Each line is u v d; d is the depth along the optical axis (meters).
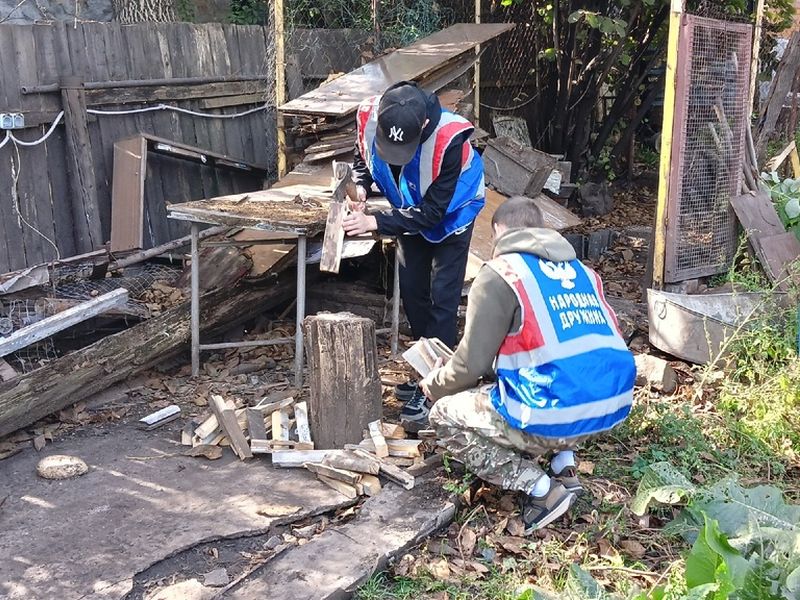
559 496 3.28
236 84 6.95
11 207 5.50
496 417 3.18
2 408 3.98
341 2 7.56
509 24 7.32
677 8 5.63
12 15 7.83
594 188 9.34
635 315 5.83
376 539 3.18
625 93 9.53
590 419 3.03
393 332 5.17
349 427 3.87
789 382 4.36
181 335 4.88
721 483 3.22
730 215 6.35
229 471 3.77
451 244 4.03
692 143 5.94
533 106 9.81
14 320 4.69
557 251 3.16
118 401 4.57
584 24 8.64
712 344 4.92
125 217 5.89
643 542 3.32
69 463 3.73
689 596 2.45
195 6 9.01
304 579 2.94
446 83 6.76
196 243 4.78
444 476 3.62
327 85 6.37
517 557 3.21
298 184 5.85
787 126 9.63
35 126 5.59
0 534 3.26
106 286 5.44
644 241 8.12
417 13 7.70
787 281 5.53
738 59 6.28
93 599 2.86
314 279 6.00
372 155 4.00
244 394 4.66
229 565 3.10
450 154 3.75
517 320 3.04
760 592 2.53
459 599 2.93
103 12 8.45
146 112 6.33
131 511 3.42
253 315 5.52
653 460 3.86
